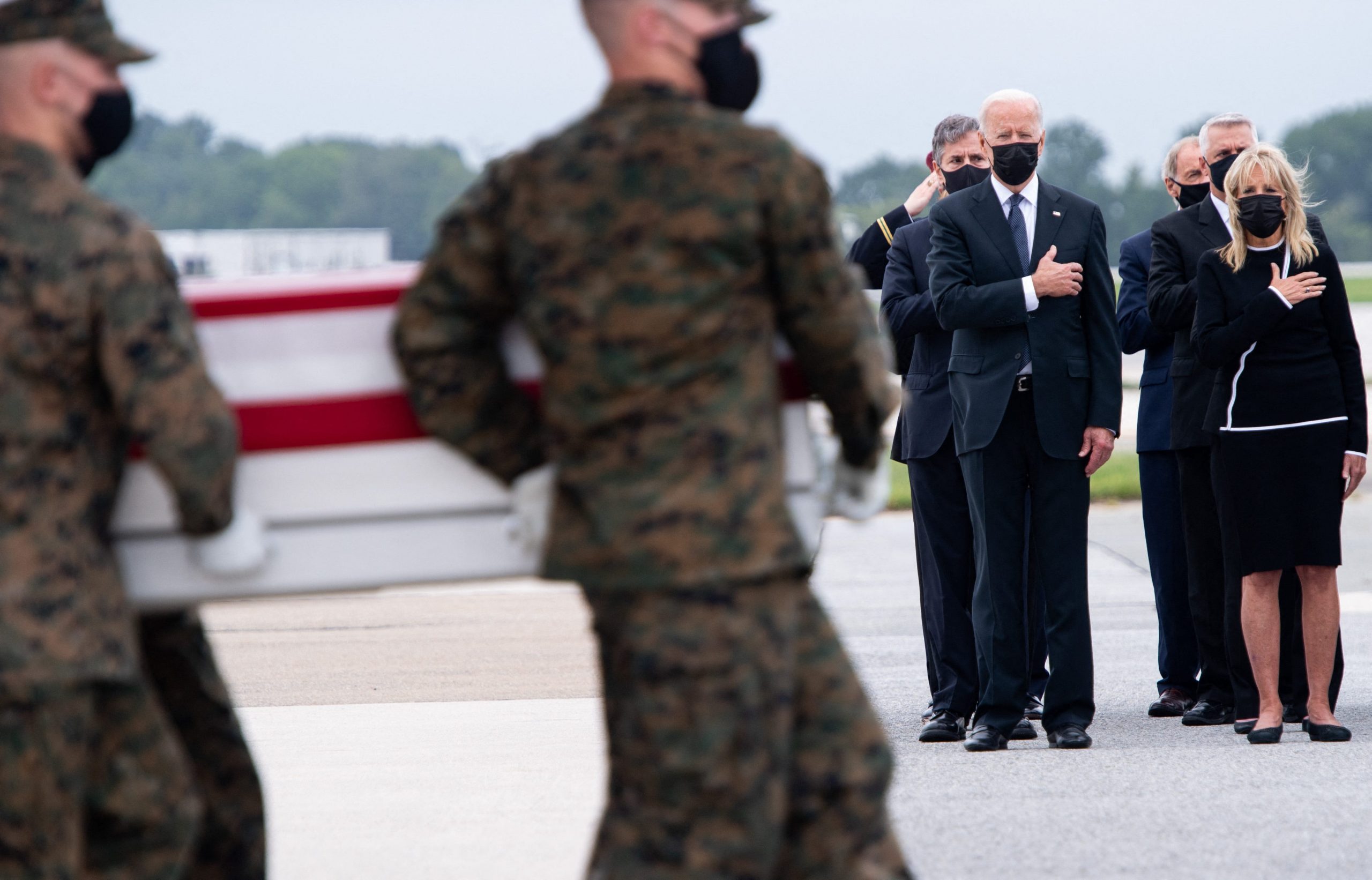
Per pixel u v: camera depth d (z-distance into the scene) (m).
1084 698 18.31
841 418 9.36
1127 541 39.28
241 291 9.39
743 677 8.58
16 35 9.15
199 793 10.18
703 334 8.63
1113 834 14.27
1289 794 15.73
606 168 8.75
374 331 9.43
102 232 8.71
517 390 9.30
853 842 9.12
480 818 14.95
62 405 8.68
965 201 18.53
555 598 31.75
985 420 18.05
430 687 22.56
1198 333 18.34
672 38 9.02
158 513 9.28
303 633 27.72
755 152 8.79
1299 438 18.00
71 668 8.50
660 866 8.67
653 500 8.55
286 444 9.39
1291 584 19.77
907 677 23.22
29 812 8.52
